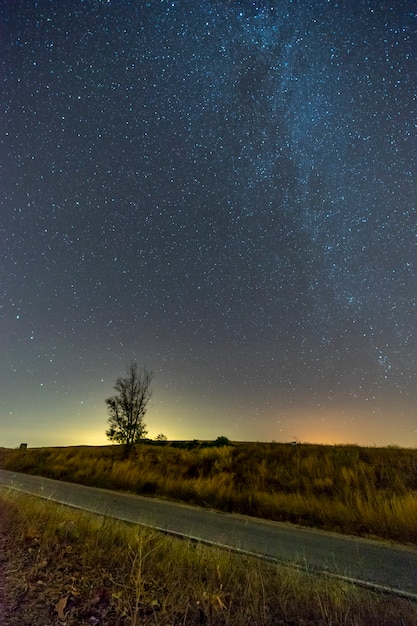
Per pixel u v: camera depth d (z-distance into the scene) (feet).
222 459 79.82
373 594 17.97
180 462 82.89
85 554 18.16
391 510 42.50
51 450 117.08
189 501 56.08
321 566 24.44
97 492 60.03
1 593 13.28
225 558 19.76
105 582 15.19
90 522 25.23
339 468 64.59
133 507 46.73
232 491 58.75
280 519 44.80
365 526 39.81
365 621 13.84
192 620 12.52
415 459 63.57
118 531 23.08
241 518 44.14
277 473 67.31
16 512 26.78
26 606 12.54
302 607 14.46
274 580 17.57
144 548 19.42
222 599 14.15
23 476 78.59
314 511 46.03
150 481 67.72
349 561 26.73
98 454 100.27
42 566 16.24
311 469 66.13
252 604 13.83
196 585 15.10
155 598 13.96
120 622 12.05
